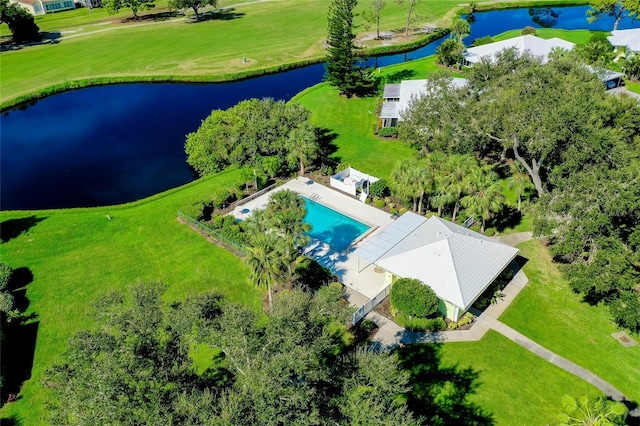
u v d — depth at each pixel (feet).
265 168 173.78
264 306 121.29
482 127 147.23
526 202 157.38
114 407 66.03
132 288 86.17
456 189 135.54
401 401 94.68
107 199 181.78
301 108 192.13
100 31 399.85
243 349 74.13
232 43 349.61
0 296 119.03
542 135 126.31
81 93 282.77
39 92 272.51
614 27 323.78
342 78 247.50
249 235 123.13
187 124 242.37
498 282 125.08
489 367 102.58
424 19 388.98
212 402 72.08
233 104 260.62
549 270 130.21
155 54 330.54
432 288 113.09
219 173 187.42
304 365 69.97
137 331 76.69
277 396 66.80
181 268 136.56
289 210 126.11
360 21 389.80
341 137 211.61
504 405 94.48
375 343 108.88
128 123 245.65
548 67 149.89
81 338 75.77
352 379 73.51
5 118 255.09
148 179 195.52
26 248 146.30
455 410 93.61
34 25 371.56
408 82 234.38
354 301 121.70
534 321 114.42
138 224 157.79
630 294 102.73
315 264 131.34
